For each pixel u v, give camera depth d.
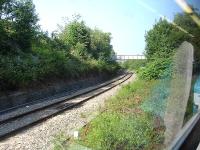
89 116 14.92
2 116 15.72
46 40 36.97
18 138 10.97
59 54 33.41
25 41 30.06
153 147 7.06
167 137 4.41
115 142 8.13
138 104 12.70
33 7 30.19
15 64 24.27
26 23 29.66
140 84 18.53
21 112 17.03
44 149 9.62
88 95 26.30
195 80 5.24
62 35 47.75
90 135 9.09
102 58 55.69
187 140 4.06
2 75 20.39
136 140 7.89
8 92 21.02
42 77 27.33
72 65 37.81
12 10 28.38
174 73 4.78
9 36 27.69
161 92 8.59
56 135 10.59
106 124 9.48
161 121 7.51
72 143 8.85
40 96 26.00
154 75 17.08
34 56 29.64
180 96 4.56
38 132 11.94
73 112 16.72
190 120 4.75
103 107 15.99
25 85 23.58
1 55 24.20
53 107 18.84
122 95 17.94
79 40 48.00
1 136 10.88
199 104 5.41
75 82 37.53
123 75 64.00
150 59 13.88
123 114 11.01
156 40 10.82
